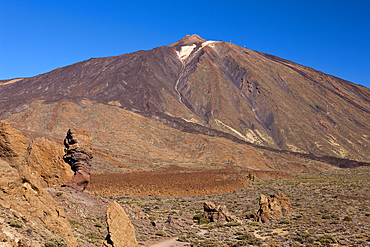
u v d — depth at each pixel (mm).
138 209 40312
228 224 38875
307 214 43250
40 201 18922
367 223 35469
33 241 15133
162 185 79312
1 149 20859
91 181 81562
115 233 18750
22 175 18641
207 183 86375
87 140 34688
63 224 18891
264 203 42562
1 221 15195
